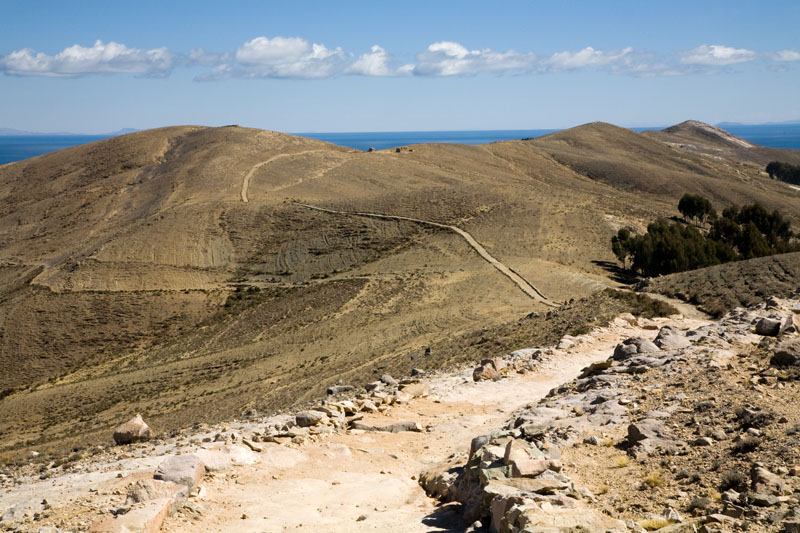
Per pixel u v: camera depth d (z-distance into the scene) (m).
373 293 83.44
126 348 83.62
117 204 160.00
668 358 18.52
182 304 95.31
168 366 70.69
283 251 115.44
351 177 170.38
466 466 11.60
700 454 10.84
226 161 179.12
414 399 20.75
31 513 10.44
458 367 29.94
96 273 108.81
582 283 78.19
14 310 96.31
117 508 10.05
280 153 191.75
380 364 45.56
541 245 100.81
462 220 117.12
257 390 50.66
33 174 197.75
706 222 134.50
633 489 9.91
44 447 44.69
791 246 97.19
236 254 116.75
